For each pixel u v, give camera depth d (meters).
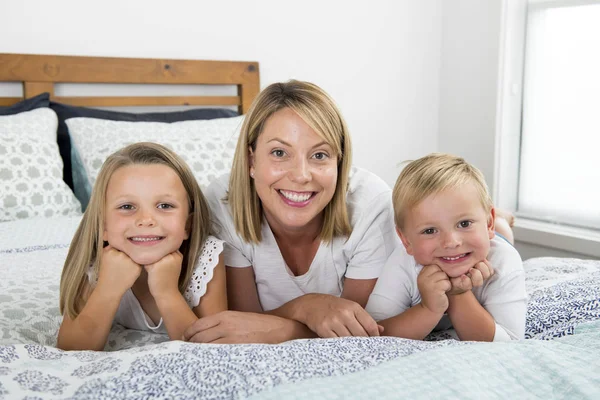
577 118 2.66
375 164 3.17
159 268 0.96
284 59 2.84
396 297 1.08
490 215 1.05
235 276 1.17
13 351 0.74
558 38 2.71
